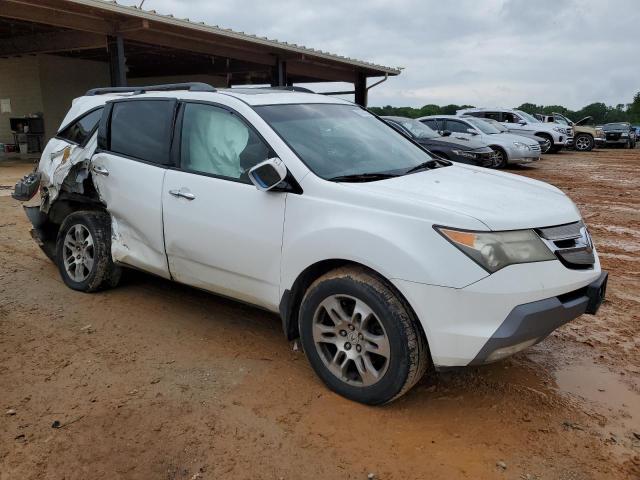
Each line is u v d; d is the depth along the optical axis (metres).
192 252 4.04
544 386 3.58
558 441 3.00
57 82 19.31
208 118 4.09
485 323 2.88
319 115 4.18
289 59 18.00
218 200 3.82
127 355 3.93
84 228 5.06
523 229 3.04
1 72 19.53
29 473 2.73
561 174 15.40
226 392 3.45
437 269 2.90
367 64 20.59
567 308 3.06
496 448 2.93
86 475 2.72
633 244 7.35
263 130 3.73
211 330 4.36
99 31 12.63
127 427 3.09
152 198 4.24
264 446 2.93
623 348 4.16
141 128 4.52
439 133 14.93
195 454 2.87
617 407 3.35
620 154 24.47
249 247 3.68
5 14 10.95
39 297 5.02
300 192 3.46
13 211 8.90
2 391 3.45
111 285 5.14
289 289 3.52
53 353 3.95
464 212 2.98
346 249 3.17
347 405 3.31
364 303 3.16
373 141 4.21
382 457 2.86
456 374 3.69
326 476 2.72
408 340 3.03
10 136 20.06
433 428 3.10
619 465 2.81
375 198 3.19
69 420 3.15
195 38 14.64
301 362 3.84
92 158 4.80
